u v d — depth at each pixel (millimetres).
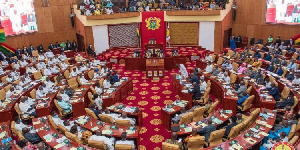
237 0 25141
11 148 8812
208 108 11711
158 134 11352
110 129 9883
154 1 25109
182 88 13758
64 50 24109
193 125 9984
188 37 24359
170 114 11422
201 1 25172
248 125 10383
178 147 8305
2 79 16219
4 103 12625
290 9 22172
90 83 14844
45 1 24766
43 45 25672
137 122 11672
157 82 17359
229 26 25172
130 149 8711
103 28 23547
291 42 22141
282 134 8914
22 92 13914
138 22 24109
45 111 12188
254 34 24922
